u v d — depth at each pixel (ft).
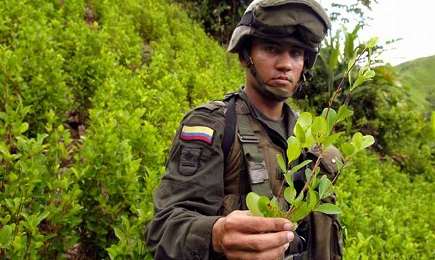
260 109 5.51
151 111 14.34
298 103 33.50
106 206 7.89
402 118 35.94
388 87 37.42
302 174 5.34
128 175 8.10
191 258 4.04
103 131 9.15
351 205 14.88
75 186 7.29
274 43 5.35
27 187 7.04
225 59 32.40
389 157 33.71
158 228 4.53
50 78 12.30
